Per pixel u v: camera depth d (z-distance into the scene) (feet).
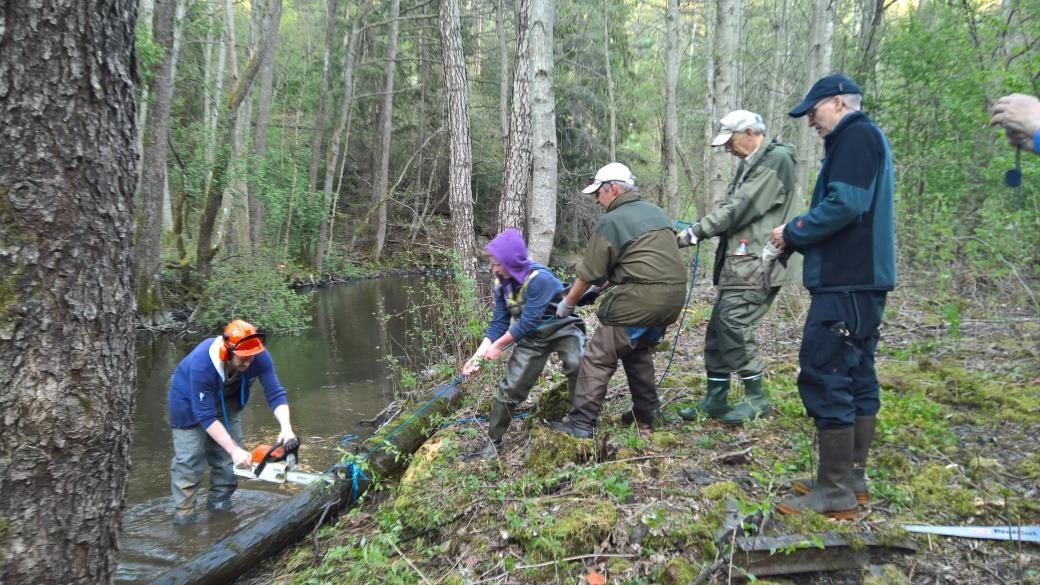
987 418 12.02
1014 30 23.03
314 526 12.74
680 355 19.21
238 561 11.24
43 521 5.94
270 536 11.86
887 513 8.89
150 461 18.02
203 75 65.31
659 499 9.40
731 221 11.66
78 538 6.22
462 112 30.12
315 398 24.16
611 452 11.44
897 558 8.01
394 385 24.54
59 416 5.91
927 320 19.74
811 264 8.58
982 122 22.99
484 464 12.64
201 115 67.10
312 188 71.05
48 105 5.63
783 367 16.48
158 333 37.35
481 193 90.89
